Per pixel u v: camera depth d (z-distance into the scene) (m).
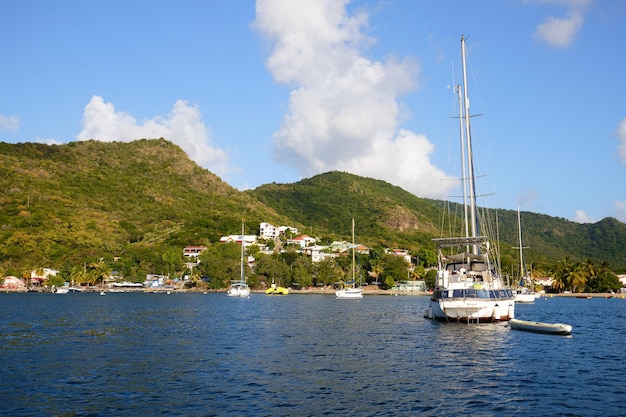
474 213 66.44
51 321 63.44
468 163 67.69
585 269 194.50
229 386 27.23
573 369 32.53
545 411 23.05
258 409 22.97
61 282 181.12
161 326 57.78
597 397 25.53
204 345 42.16
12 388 26.66
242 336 48.38
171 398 24.78
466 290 54.59
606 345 43.25
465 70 69.06
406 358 36.09
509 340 45.41
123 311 83.56
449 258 60.03
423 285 192.25
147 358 35.59
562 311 94.62
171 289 185.12
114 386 27.16
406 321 65.19
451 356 37.00
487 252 58.88
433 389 26.84
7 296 146.00
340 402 24.19
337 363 34.00
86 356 36.38
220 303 112.44
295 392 26.02
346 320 67.12
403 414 22.36
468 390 26.70
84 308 91.19
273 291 169.62
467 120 68.19
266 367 32.47
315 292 181.50
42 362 34.00
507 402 24.42
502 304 56.16
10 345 41.75
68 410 22.75
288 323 62.44
